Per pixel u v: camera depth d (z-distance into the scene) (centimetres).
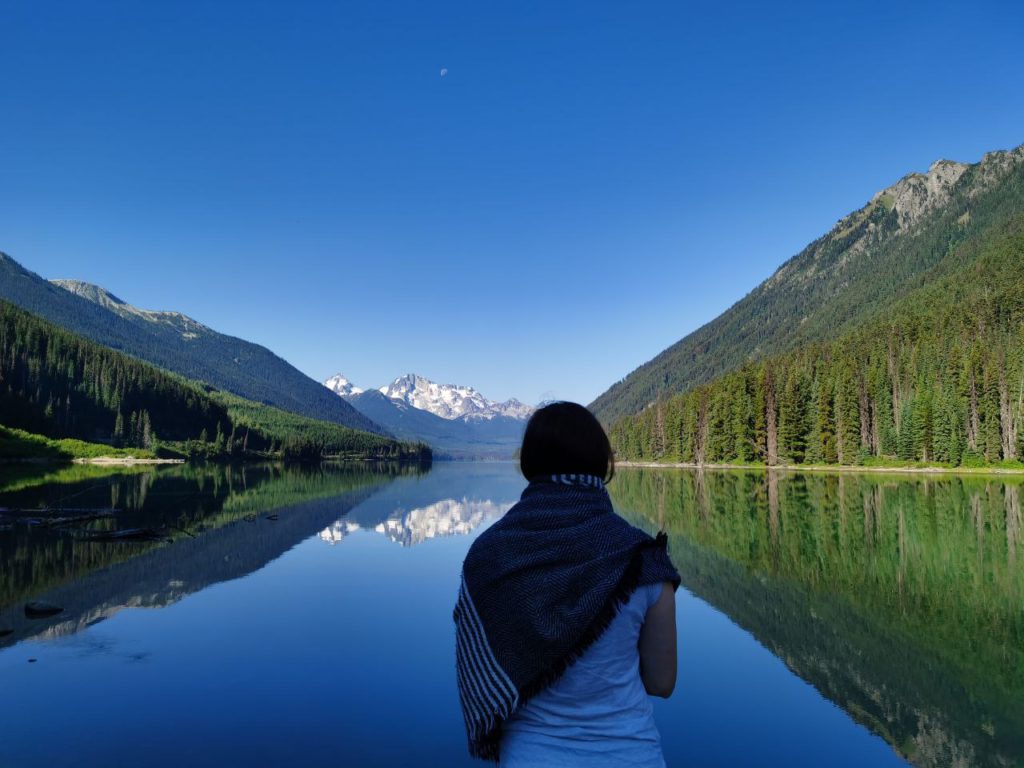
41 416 11988
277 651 1026
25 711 798
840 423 9312
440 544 2162
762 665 966
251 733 738
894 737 734
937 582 1527
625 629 224
